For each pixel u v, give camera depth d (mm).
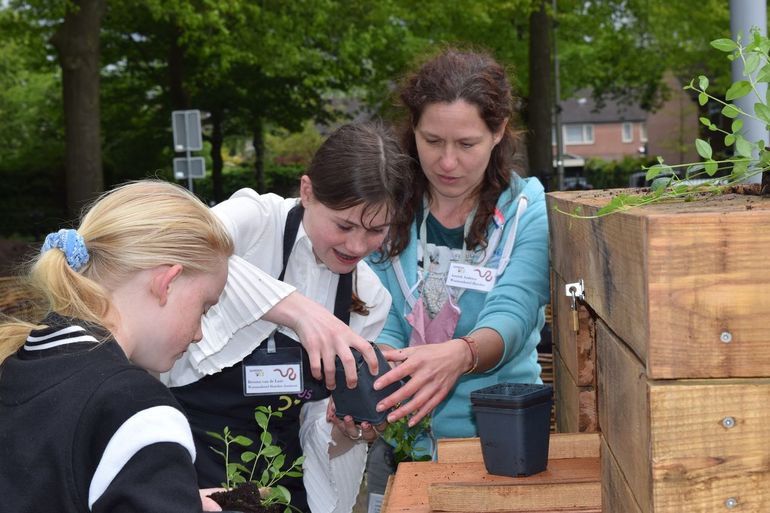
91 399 1262
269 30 15047
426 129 2357
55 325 1356
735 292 1054
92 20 12922
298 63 15812
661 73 19891
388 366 2078
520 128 2818
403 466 1990
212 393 2137
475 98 2289
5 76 29469
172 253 1417
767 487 1070
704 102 1281
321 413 2242
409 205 2537
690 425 1070
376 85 18188
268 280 2008
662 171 1350
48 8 13422
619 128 65062
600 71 20938
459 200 2533
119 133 22203
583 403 1936
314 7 15086
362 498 3492
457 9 15062
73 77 12867
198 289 1466
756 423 1064
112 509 1219
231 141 29031
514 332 2348
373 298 2311
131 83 21734
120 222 1425
